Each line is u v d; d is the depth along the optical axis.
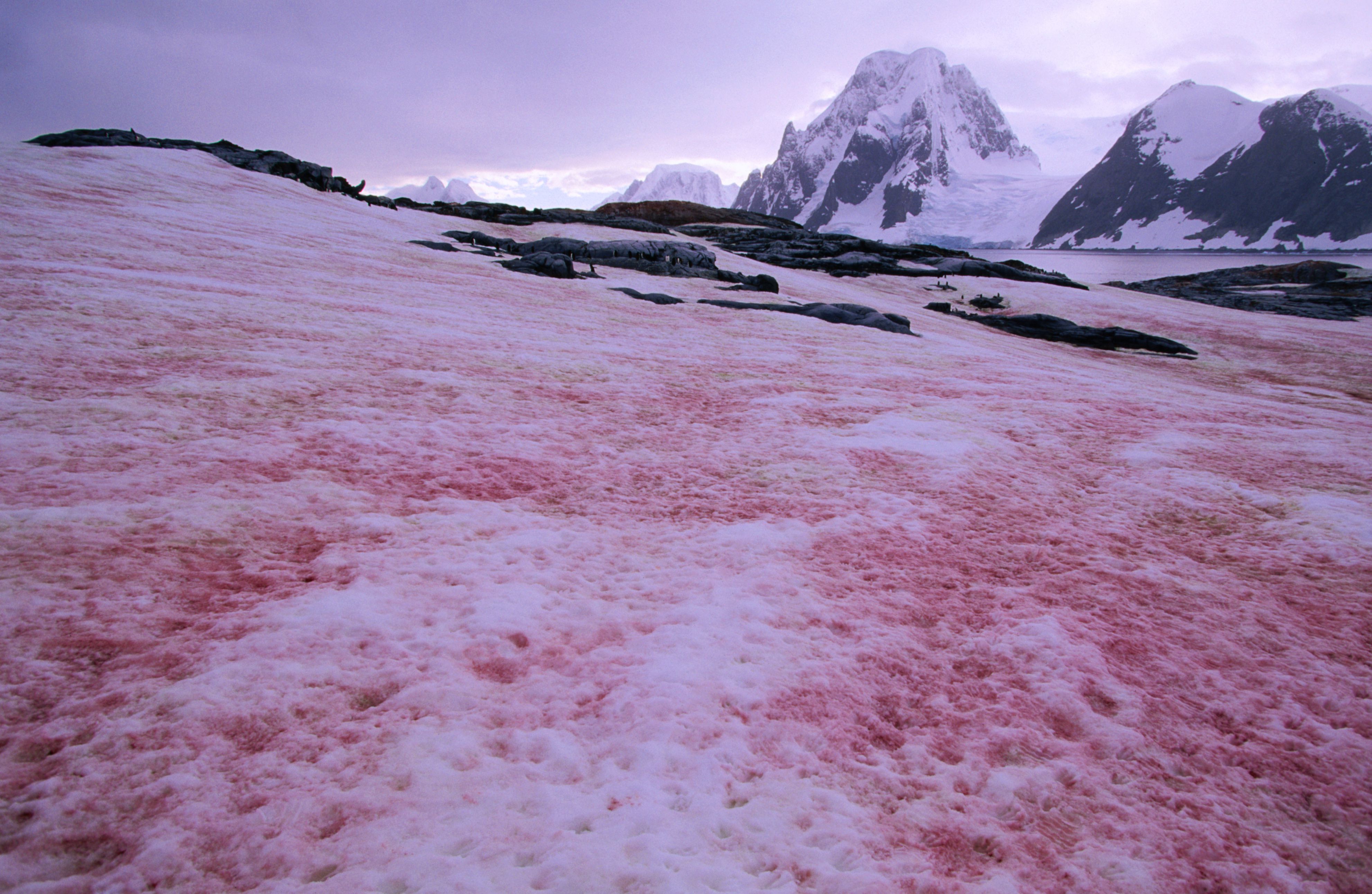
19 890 2.34
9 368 8.16
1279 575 6.04
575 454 8.39
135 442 6.66
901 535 6.42
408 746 3.23
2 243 15.04
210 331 11.44
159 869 2.47
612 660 4.17
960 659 4.50
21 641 3.65
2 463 5.74
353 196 53.22
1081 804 3.26
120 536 4.90
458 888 2.47
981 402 12.75
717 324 21.92
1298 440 11.25
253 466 6.57
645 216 86.25
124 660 3.63
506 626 4.40
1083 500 7.90
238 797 2.82
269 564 4.89
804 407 11.35
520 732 3.42
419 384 10.43
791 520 6.62
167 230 21.38
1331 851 3.09
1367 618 5.27
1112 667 4.46
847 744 3.55
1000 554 6.20
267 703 3.41
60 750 2.98
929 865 2.80
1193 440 10.73
